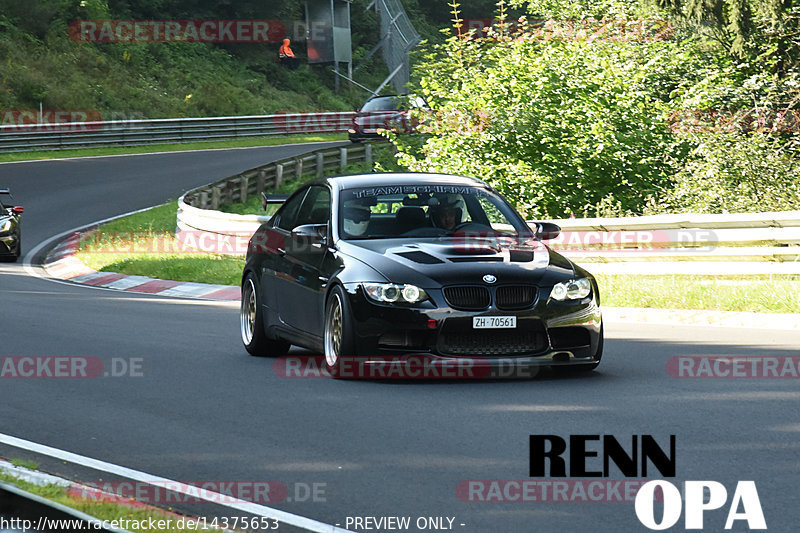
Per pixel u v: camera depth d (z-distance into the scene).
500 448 22.41
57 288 66.12
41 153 159.25
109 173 138.50
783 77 91.62
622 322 46.66
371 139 153.00
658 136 84.62
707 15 90.94
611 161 82.00
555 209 84.25
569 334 30.94
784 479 19.36
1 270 77.62
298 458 21.94
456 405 27.22
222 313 52.06
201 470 21.11
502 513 17.73
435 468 20.83
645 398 27.75
